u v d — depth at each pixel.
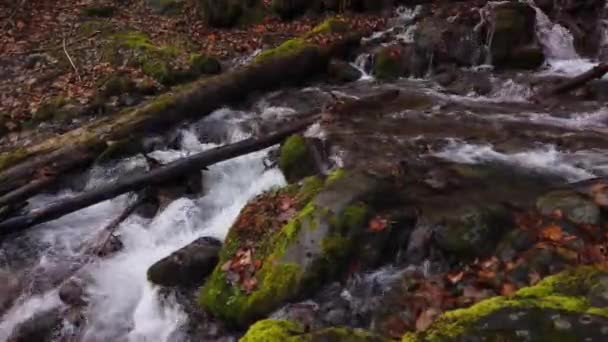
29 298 3.84
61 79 6.57
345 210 3.48
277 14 8.36
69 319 3.67
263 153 4.79
